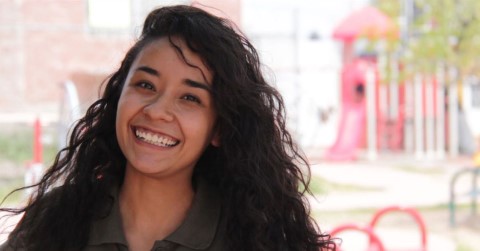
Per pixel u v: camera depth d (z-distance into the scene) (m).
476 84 21.38
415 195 13.16
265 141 2.27
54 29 19.58
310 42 20.88
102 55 19.53
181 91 2.17
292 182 2.33
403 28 17.64
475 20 15.61
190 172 2.28
